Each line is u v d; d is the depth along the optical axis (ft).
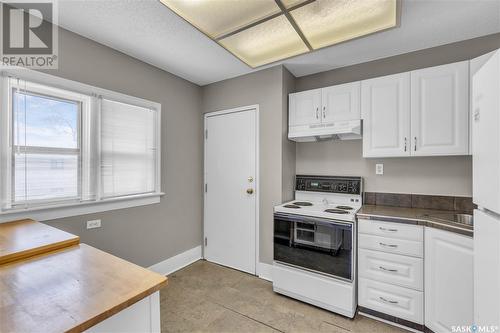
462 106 5.96
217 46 7.09
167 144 8.87
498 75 2.95
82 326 2.23
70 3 5.18
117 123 7.29
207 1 4.69
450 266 5.11
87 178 6.56
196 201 10.16
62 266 3.41
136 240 7.80
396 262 5.97
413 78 6.56
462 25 6.09
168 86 8.90
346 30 5.74
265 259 8.70
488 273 3.15
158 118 8.47
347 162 8.55
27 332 2.10
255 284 8.25
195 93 10.13
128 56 7.54
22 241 4.07
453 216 6.12
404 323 5.91
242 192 9.35
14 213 5.30
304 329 5.97
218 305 6.98
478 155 3.52
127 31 6.28
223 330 5.94
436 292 5.40
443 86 6.17
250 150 9.16
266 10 4.97
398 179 7.70
